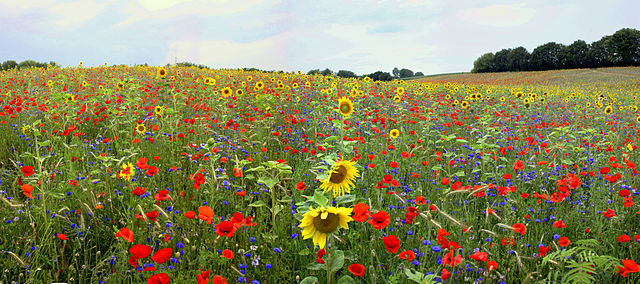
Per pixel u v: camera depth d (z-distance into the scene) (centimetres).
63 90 956
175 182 417
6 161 499
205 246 284
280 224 322
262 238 305
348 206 357
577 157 601
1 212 321
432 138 729
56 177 409
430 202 382
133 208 328
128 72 1930
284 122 762
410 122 881
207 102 967
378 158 537
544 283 238
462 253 256
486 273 238
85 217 332
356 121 796
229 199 375
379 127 792
